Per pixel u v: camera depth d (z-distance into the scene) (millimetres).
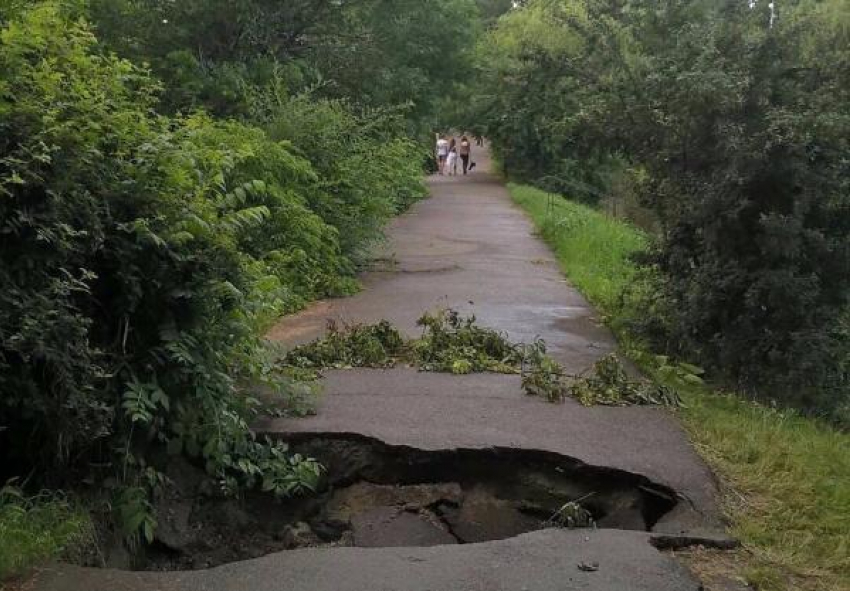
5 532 4020
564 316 9898
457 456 5605
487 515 5449
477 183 35938
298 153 12188
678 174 8258
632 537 4504
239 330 5484
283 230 10414
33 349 4211
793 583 4164
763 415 6559
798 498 5070
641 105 8367
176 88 12570
